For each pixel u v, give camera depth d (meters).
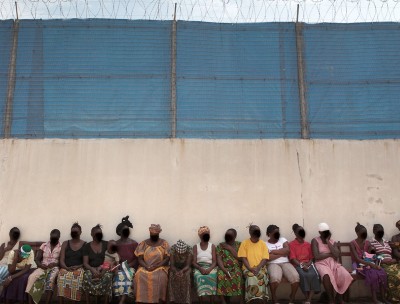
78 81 7.42
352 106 7.54
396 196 7.28
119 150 7.20
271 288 6.32
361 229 6.86
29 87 7.38
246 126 7.41
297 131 7.43
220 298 6.39
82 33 7.54
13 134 7.24
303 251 6.63
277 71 7.59
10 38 7.50
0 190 7.04
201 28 7.66
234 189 7.17
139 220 7.01
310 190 7.23
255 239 6.45
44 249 6.50
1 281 6.18
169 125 7.34
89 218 7.00
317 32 7.72
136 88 7.44
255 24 7.71
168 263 6.48
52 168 7.12
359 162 7.35
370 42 7.70
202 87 7.49
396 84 7.59
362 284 7.01
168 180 7.14
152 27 7.61
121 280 6.21
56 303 6.54
